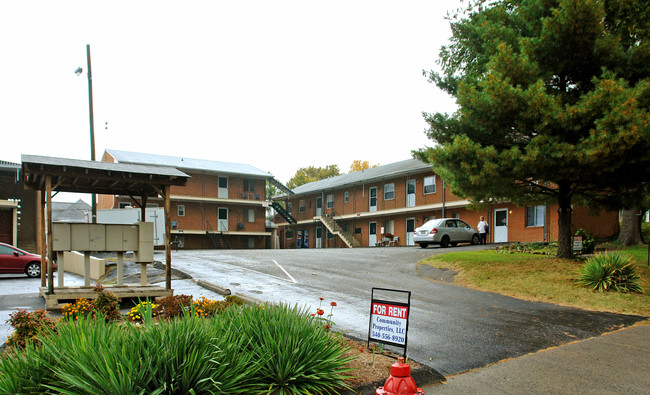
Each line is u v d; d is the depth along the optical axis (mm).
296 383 4410
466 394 5012
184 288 11930
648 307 9539
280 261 18062
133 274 14977
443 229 23953
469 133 13711
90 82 18766
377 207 39062
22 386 3568
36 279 15555
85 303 7086
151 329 4160
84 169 9344
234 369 3979
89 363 3543
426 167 33031
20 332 5645
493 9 14297
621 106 10266
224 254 21891
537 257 14859
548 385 5285
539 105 11422
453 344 6977
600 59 12242
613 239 22922
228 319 5117
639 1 12312
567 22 11625
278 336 4633
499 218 28781
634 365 6027
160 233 26453
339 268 15820
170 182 10320
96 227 9922
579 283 11180
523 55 12531
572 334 7707
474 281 12477
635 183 12828
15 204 23688
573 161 11312
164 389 3479
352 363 5520
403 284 12602
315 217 45500
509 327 8086
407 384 3875
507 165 11953
